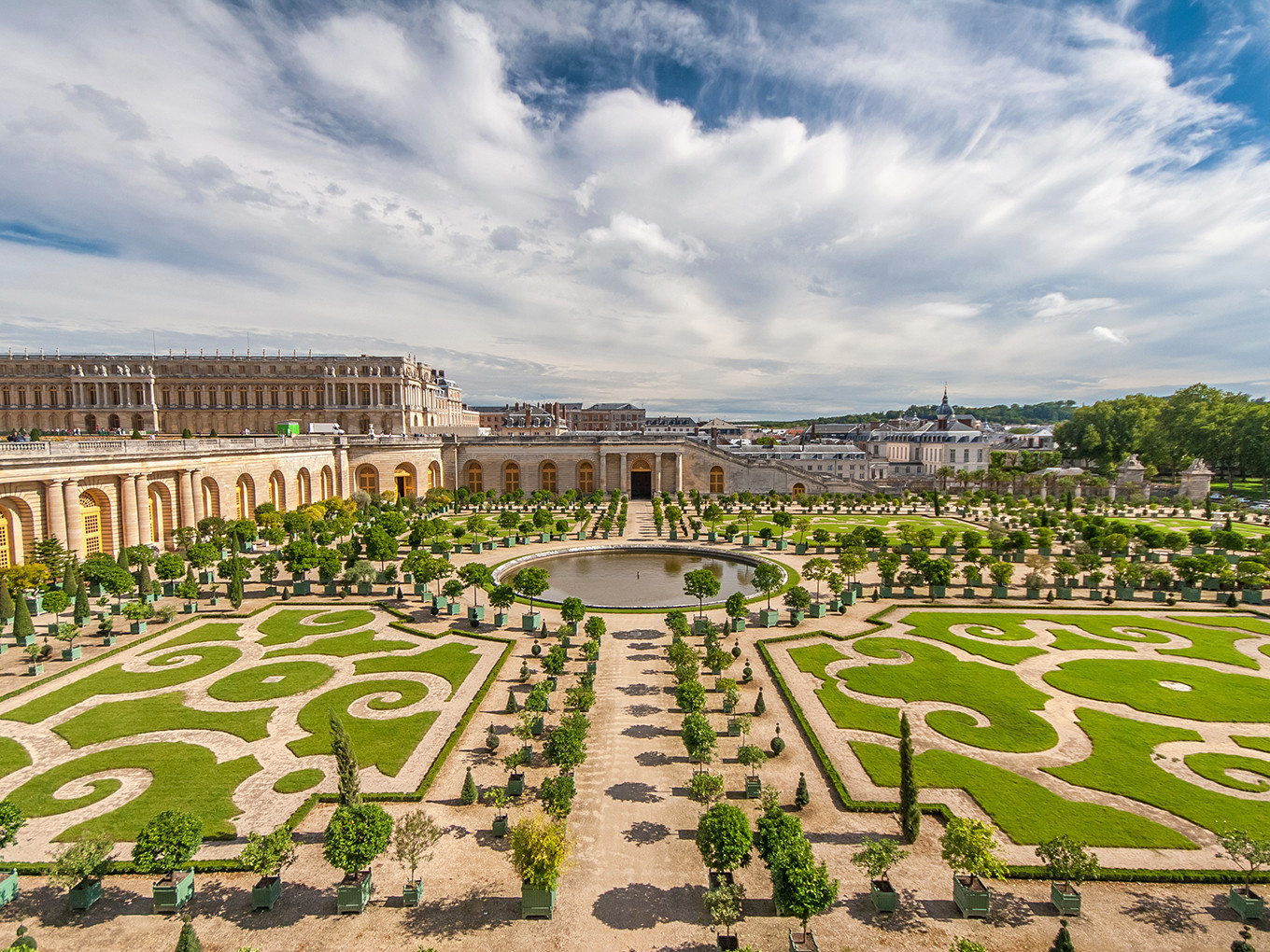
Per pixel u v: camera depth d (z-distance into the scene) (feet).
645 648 159.63
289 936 71.26
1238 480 558.15
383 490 415.44
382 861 83.82
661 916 74.49
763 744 112.68
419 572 196.34
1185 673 144.77
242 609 189.16
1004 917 73.87
